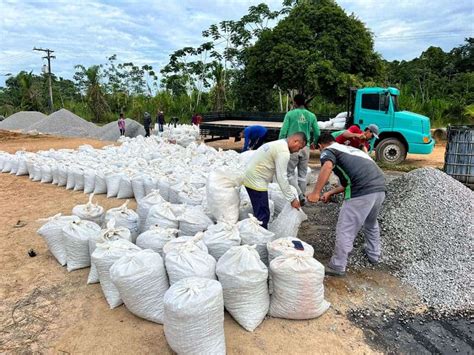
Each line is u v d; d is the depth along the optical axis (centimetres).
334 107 2231
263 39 1769
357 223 388
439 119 2131
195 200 522
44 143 1722
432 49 4278
